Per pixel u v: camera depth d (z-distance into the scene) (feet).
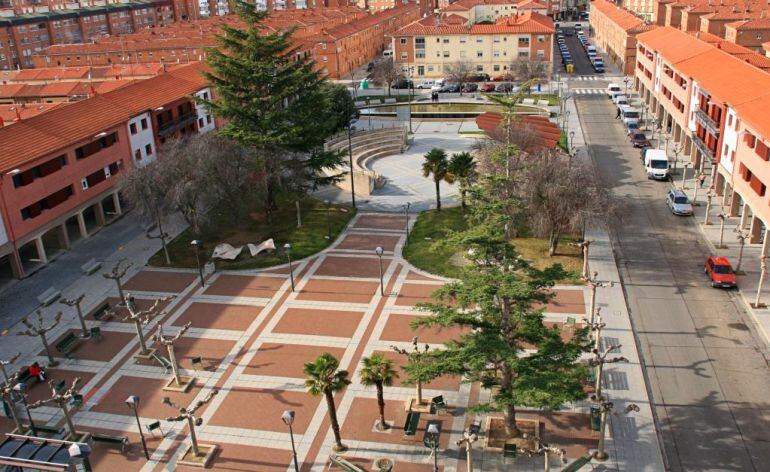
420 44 398.62
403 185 222.89
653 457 94.32
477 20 595.47
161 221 175.52
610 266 155.43
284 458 98.68
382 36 521.65
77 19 526.57
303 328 134.41
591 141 262.67
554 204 151.94
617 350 120.67
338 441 98.58
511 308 95.04
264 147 181.98
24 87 301.22
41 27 486.38
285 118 185.57
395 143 261.85
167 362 123.95
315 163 189.98
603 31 483.92
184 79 248.32
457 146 263.90
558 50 484.74
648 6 536.83
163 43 424.05
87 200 186.70
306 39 404.57
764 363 116.98
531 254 162.30
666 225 179.52
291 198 208.33
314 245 174.50
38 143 169.58
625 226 179.11
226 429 105.70
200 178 165.68
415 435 101.35
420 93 363.56
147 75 315.78
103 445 103.09
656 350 122.21
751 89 178.91
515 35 383.24
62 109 188.44
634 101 320.09
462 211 193.67
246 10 184.14
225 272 161.99
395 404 109.19
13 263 162.50
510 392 87.56
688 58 235.40
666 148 242.37
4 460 84.02
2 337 138.10
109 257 175.11
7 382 108.17
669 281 148.56
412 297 144.97
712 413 104.58
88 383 120.67
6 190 156.56
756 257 157.69
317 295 148.15
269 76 181.06
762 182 153.07
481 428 102.22
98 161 191.01
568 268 154.30
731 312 134.41
